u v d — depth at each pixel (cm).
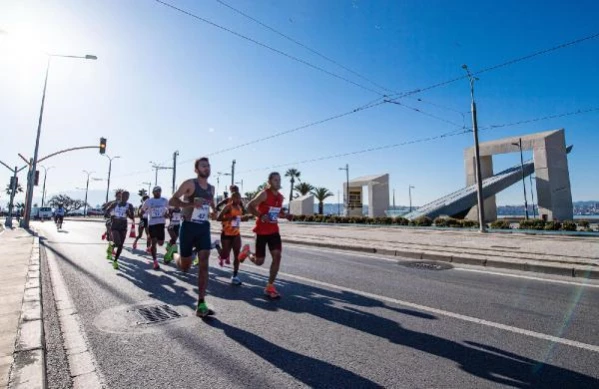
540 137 4009
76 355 302
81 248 1086
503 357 303
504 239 1370
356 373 273
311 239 1365
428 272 698
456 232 1861
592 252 927
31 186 2275
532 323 390
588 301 482
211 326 376
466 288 557
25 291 490
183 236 424
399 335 353
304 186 7412
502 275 669
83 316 405
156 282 590
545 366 287
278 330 365
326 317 408
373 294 517
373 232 1852
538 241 1267
